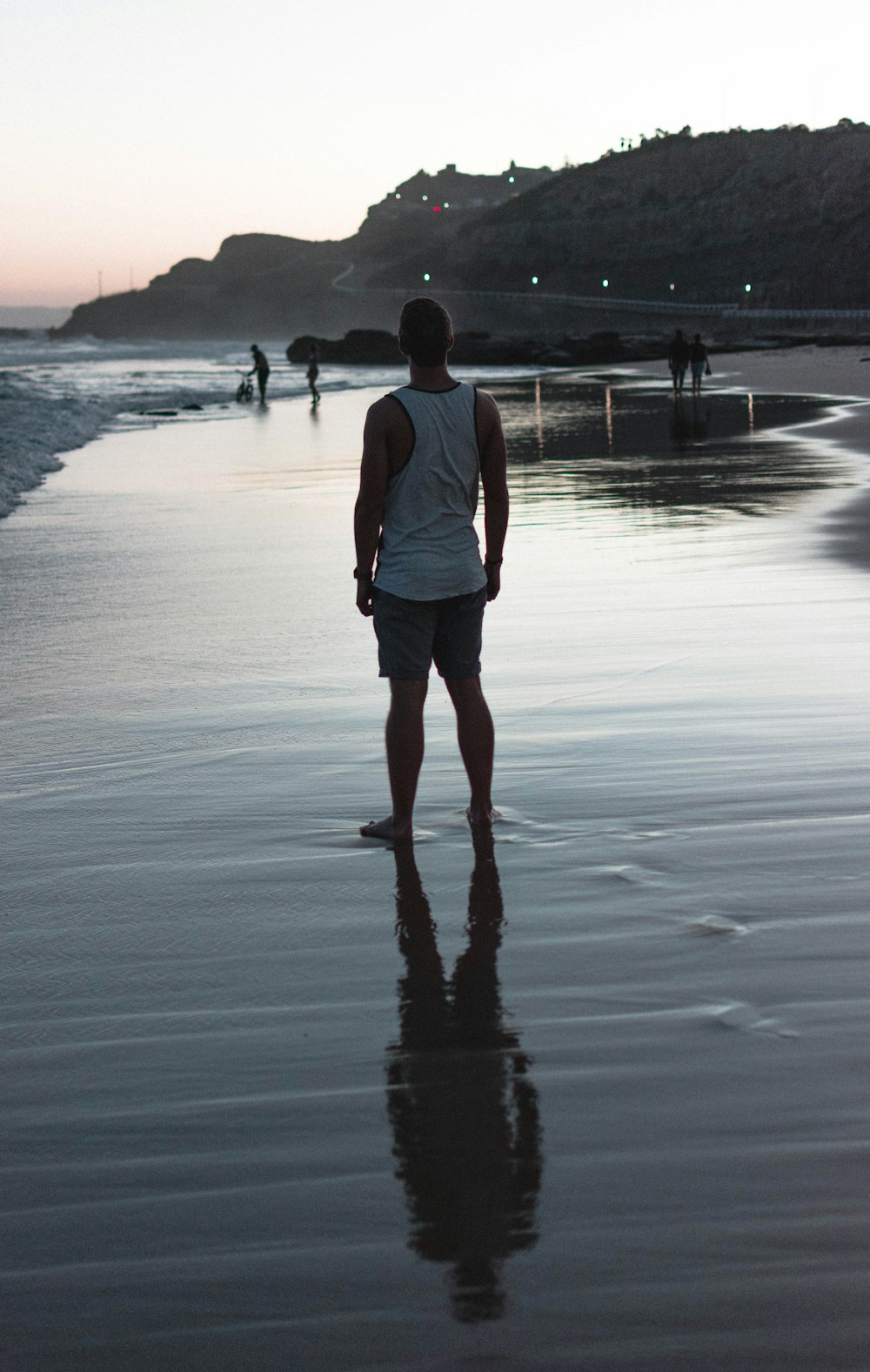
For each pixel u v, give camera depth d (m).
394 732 3.80
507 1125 2.21
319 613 7.53
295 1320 1.75
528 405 32.97
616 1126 2.19
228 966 2.97
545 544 9.92
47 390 44.09
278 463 18.56
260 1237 1.94
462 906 3.28
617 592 7.80
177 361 96.25
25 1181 2.11
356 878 3.52
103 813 4.15
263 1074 2.44
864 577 7.91
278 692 5.68
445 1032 2.59
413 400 3.76
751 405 29.19
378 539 3.91
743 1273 1.80
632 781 4.25
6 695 5.76
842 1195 1.97
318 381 55.12
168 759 4.73
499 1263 1.85
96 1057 2.54
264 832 3.94
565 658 6.09
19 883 3.55
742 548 9.30
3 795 4.37
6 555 10.20
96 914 3.32
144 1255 1.91
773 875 3.38
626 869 3.48
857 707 5.02
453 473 3.81
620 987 2.75
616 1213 1.95
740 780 4.21
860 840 3.62
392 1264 1.86
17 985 2.90
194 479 16.42
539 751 4.62
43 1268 1.89
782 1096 2.27
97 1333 1.75
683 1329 1.70
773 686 5.39
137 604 8.00
